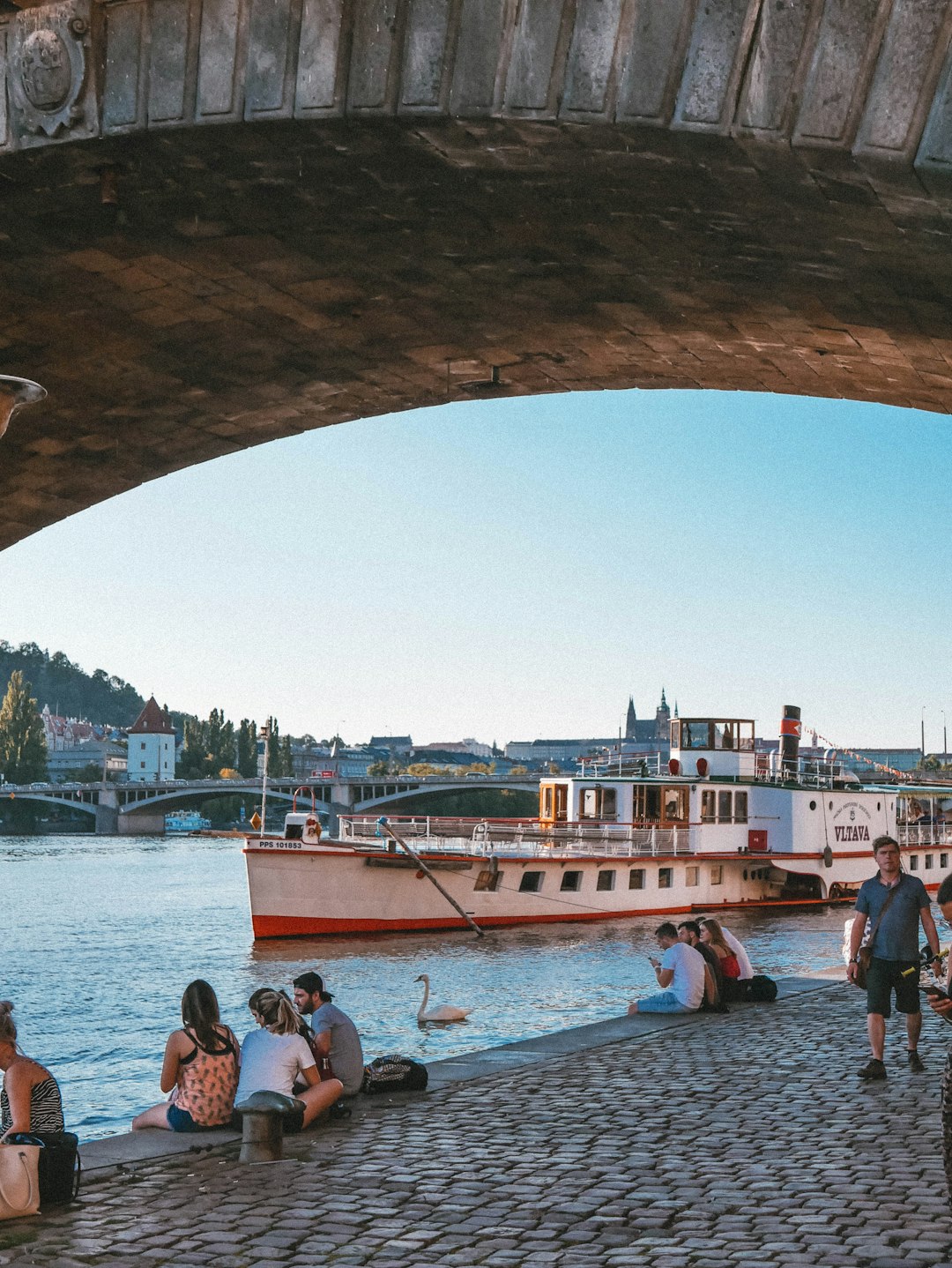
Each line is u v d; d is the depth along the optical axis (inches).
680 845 2015.3
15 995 1423.5
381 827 1750.7
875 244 431.8
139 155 475.2
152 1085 984.3
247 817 7824.8
